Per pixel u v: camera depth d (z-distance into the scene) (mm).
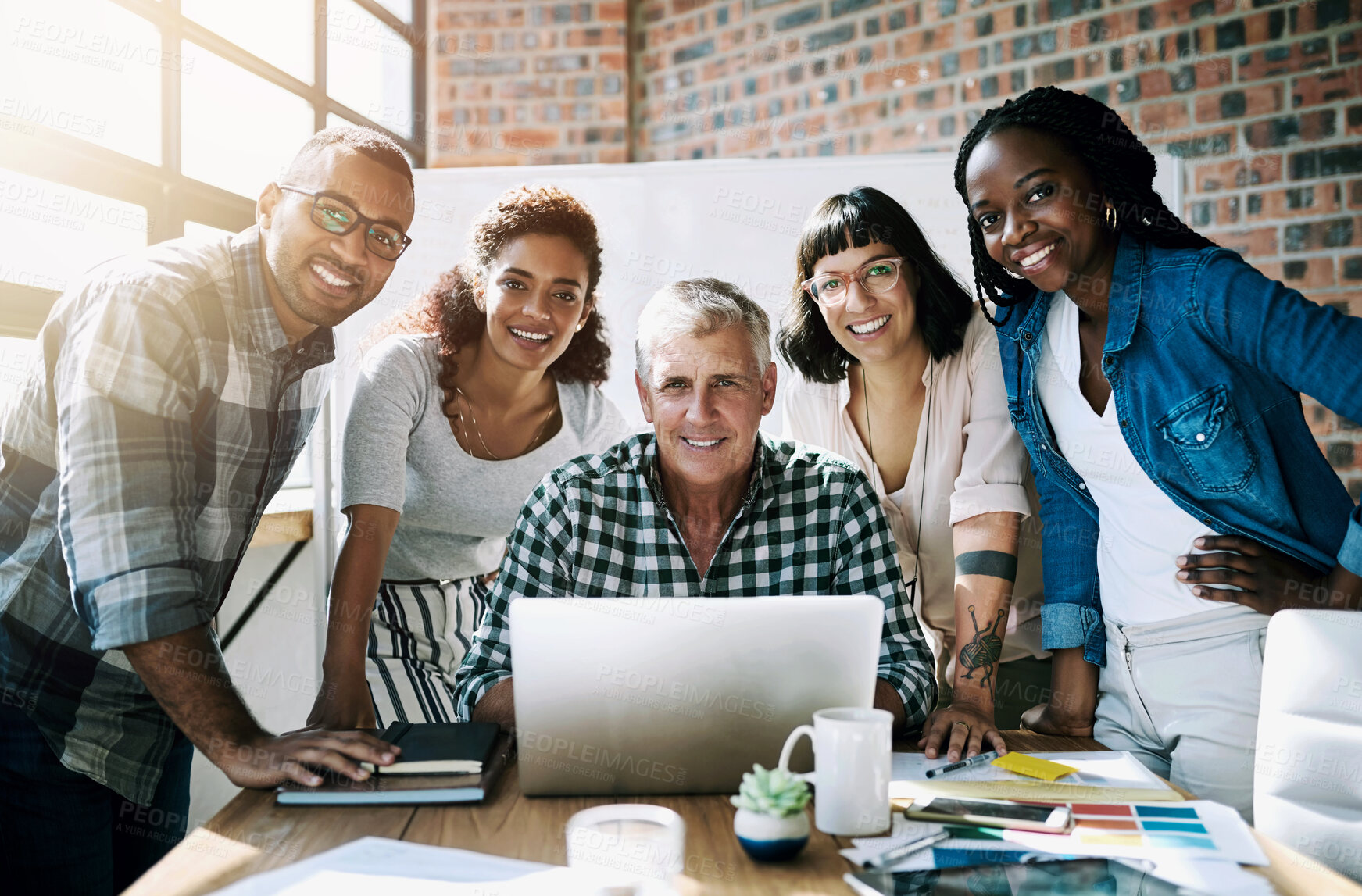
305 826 908
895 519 1917
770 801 820
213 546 1430
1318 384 1269
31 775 1294
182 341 1257
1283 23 2566
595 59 3154
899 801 968
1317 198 2559
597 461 1469
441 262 2465
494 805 972
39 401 1274
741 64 3152
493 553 2139
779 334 1999
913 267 1815
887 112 2982
